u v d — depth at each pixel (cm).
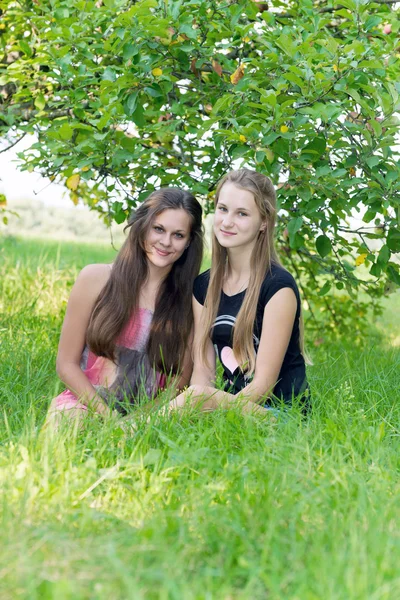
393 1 438
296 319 322
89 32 401
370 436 267
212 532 193
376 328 654
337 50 349
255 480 230
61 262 756
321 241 401
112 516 206
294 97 375
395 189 362
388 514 205
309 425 279
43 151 406
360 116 379
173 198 313
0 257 810
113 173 418
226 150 416
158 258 314
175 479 233
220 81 414
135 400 308
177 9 361
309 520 203
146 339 325
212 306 323
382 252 396
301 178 374
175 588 159
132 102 373
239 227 308
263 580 173
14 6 491
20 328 463
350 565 172
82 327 320
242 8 391
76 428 259
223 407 295
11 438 259
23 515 199
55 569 171
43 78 462
